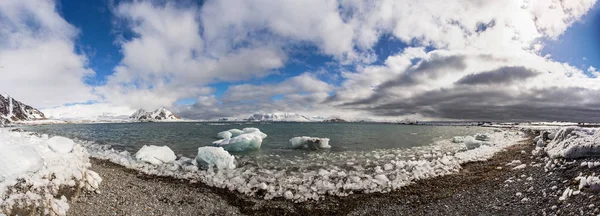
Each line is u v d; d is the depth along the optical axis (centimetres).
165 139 3275
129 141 3017
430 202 934
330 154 2086
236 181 1227
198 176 1312
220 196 1031
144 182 1177
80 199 847
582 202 676
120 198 930
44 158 801
